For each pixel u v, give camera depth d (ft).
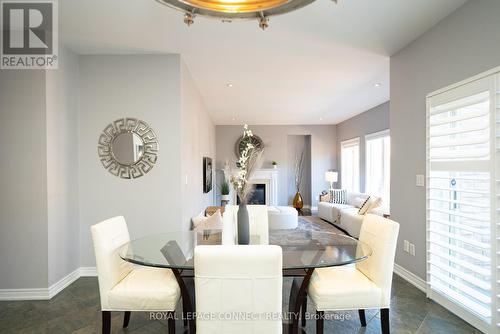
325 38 9.34
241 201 6.69
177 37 9.20
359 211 17.02
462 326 7.21
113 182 10.54
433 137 8.55
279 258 4.52
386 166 18.89
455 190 7.55
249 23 8.35
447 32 8.02
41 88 8.84
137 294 6.16
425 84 8.98
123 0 7.15
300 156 28.71
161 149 10.58
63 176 9.64
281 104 18.85
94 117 10.53
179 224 10.59
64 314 7.94
